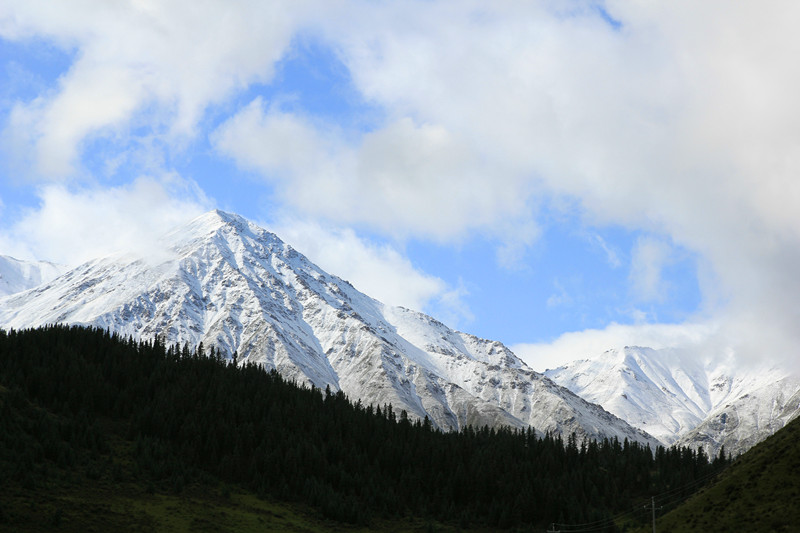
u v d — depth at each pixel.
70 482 188.88
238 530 186.00
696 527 121.31
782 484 119.62
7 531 155.75
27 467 187.62
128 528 171.75
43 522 163.75
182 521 182.75
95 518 172.50
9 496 171.25
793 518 109.75
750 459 136.38
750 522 114.31
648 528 133.62
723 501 124.88
